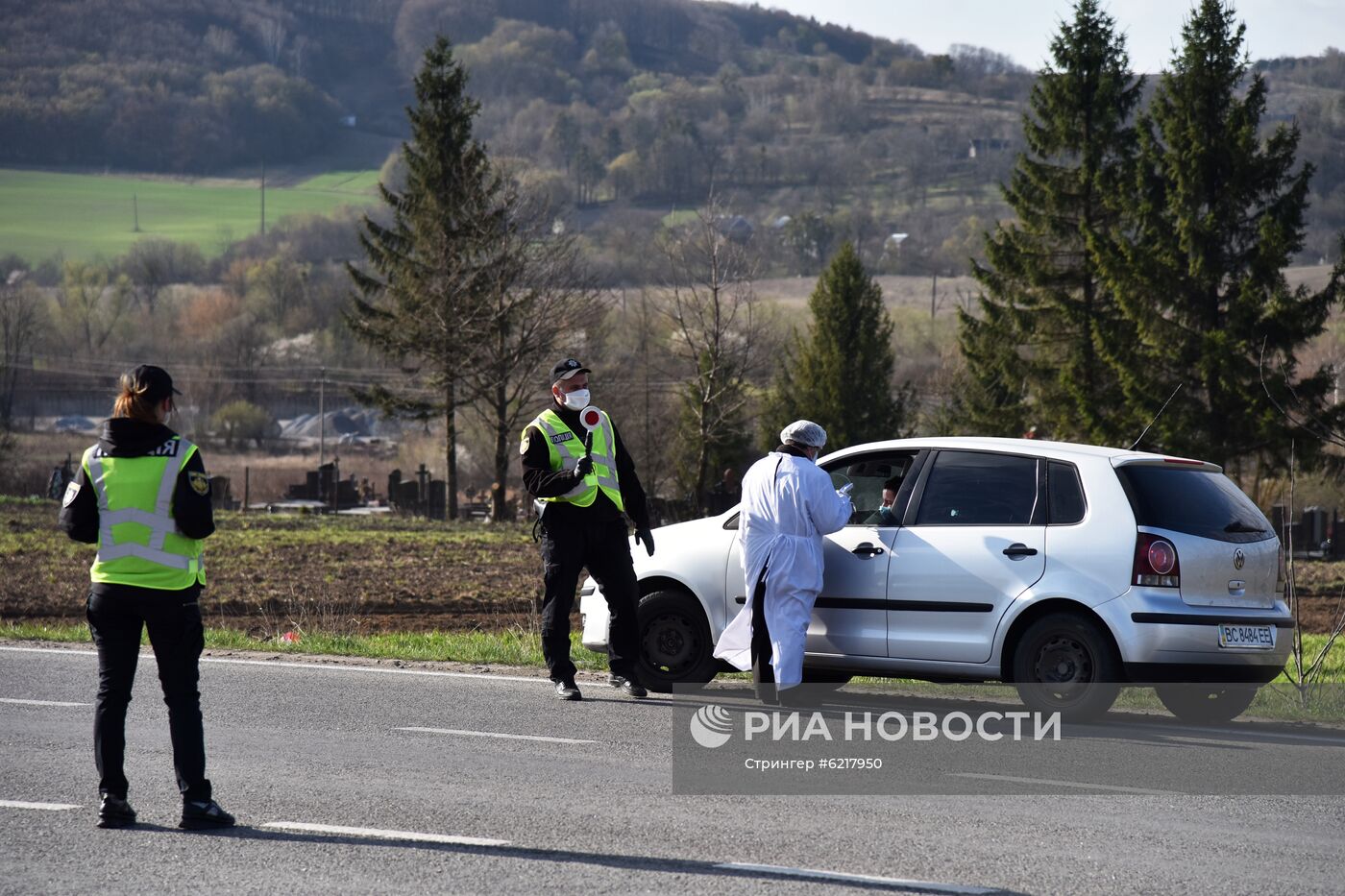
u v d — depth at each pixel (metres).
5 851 16.42
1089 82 102.88
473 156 111.81
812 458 26.41
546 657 27.38
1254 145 88.19
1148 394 88.69
